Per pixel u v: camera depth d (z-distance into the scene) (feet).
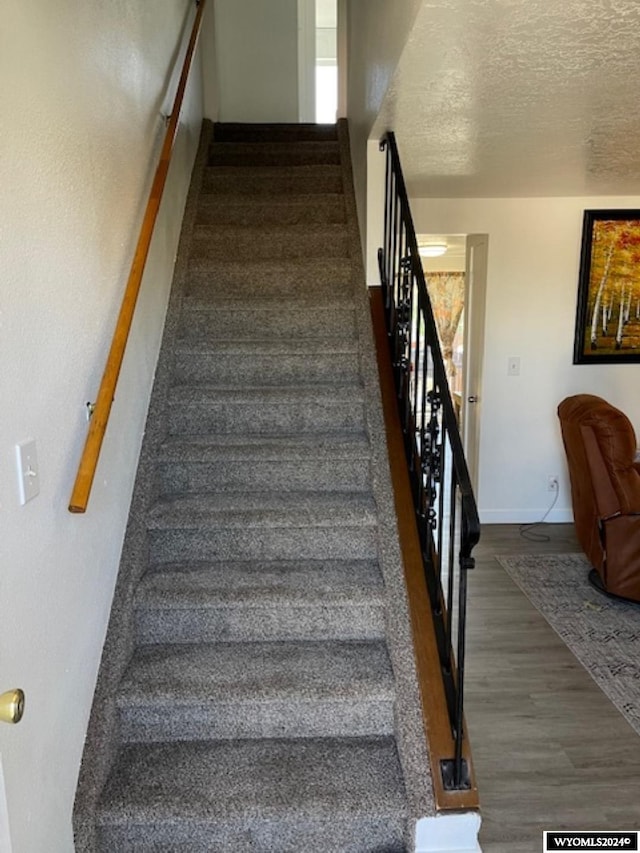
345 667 6.49
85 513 5.70
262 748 6.12
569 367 14.37
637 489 10.29
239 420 8.94
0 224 4.09
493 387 14.37
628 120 7.93
